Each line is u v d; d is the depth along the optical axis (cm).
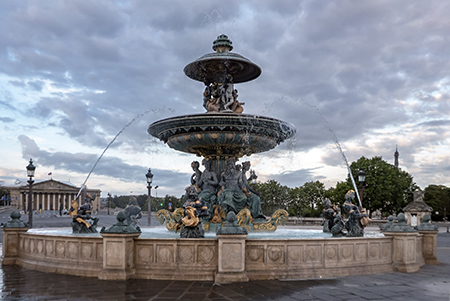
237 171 1588
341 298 774
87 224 1462
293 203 5491
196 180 1634
